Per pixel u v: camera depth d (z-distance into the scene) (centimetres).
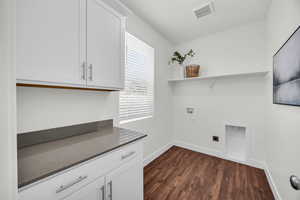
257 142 207
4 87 43
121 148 101
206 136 260
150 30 226
